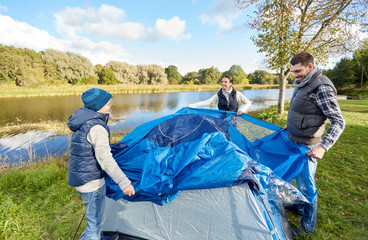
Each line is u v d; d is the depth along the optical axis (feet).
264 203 5.75
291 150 7.05
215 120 8.89
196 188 5.66
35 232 8.00
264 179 5.74
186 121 8.16
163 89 114.73
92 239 5.41
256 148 8.58
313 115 6.27
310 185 6.35
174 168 6.11
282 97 30.60
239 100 11.96
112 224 6.81
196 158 5.98
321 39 24.75
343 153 15.97
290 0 23.21
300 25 23.35
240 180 5.40
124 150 7.06
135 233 6.60
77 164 4.89
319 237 7.22
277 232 5.55
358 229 7.77
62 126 30.22
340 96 89.15
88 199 5.22
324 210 8.96
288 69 28.94
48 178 12.44
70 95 78.59
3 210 8.82
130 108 48.19
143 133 7.94
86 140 4.82
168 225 6.24
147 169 6.00
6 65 104.27
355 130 23.18
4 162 17.42
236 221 5.64
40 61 127.54
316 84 5.95
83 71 139.44
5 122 32.78
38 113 40.40
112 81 150.71
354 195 10.24
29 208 9.59
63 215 9.11
